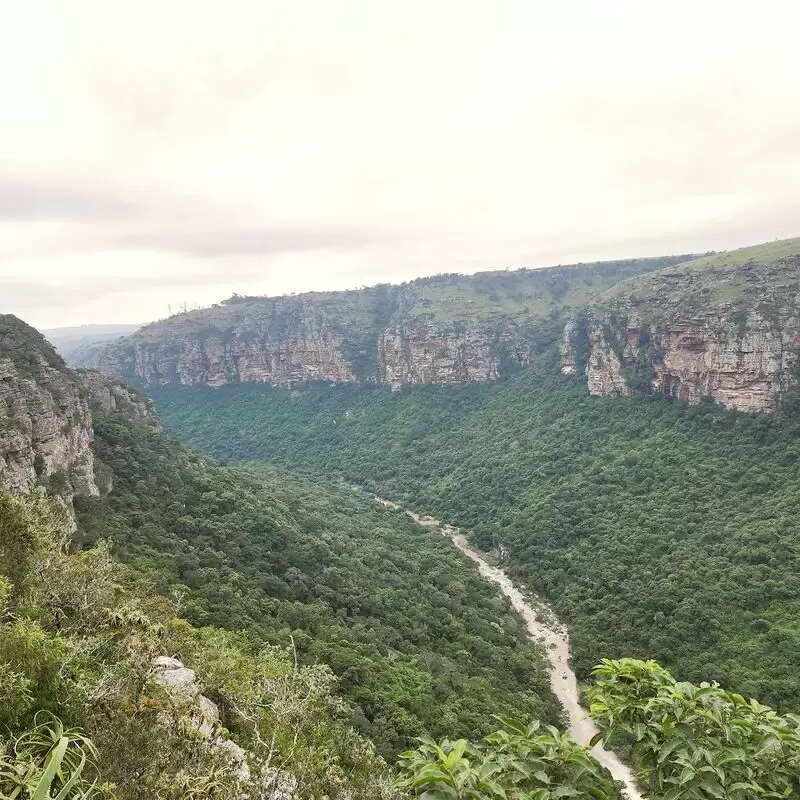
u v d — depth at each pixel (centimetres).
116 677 1256
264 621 4397
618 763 4581
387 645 5112
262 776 1330
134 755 1024
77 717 1066
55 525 2536
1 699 938
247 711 2030
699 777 660
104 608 1802
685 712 708
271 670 2395
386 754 3206
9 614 1283
